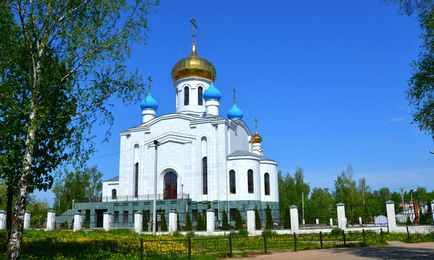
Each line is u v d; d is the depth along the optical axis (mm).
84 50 17469
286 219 42438
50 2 16703
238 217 45156
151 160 59750
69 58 17047
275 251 25250
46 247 22922
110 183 63281
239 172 54938
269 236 35875
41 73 16844
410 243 30000
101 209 57656
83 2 17734
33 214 69625
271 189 57875
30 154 16062
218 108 64188
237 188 54500
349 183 72312
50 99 17391
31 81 17125
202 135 57812
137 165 60938
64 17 17297
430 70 20688
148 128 61312
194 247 26516
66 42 17359
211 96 63562
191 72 64875
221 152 56000
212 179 55594
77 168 17953
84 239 29844
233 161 55719
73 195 81500
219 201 54312
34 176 18266
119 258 19453
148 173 59469
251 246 27531
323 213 70250
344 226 38500
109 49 17672
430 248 25766
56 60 17422
